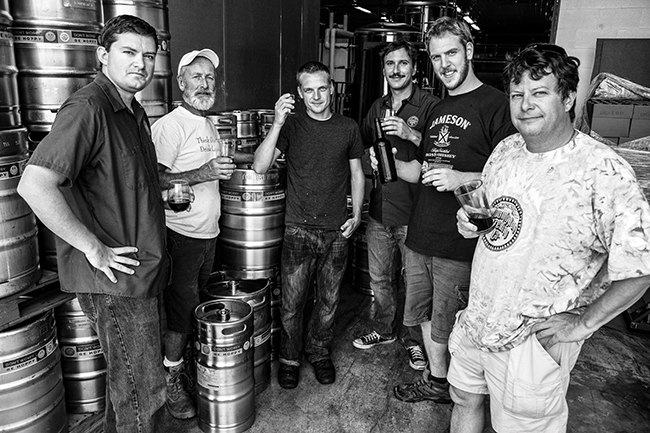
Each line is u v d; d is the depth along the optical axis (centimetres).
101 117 180
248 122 371
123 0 277
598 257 164
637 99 447
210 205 268
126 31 186
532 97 156
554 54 153
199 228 263
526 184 167
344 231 295
